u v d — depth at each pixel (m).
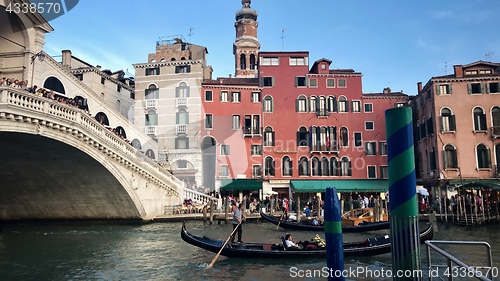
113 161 19.77
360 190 30.19
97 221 23.95
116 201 22.22
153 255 13.25
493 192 26.36
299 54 33.41
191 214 23.94
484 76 27.77
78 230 20.92
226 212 22.84
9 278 10.36
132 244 15.67
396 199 3.41
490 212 23.59
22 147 17.03
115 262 12.21
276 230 20.03
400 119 3.43
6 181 21.62
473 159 27.30
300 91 32.94
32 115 14.62
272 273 10.23
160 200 24.08
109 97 31.61
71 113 16.95
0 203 23.97
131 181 21.23
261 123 32.22
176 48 34.75
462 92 27.97
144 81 29.00
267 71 33.06
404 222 3.34
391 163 3.46
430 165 29.17
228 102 31.91
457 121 27.75
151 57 34.97
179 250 14.12
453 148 27.56
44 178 21.14
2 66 20.52
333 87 33.12
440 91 28.19
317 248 11.73
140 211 22.34
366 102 33.00
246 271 10.53
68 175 20.66
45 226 24.05
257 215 24.61
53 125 15.80
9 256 13.40
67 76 23.83
